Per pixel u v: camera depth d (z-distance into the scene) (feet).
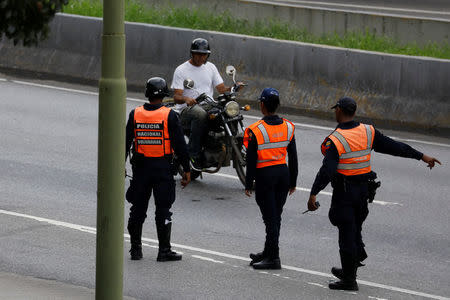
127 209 86.12
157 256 71.26
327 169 63.10
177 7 181.06
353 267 64.49
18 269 68.08
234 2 175.94
